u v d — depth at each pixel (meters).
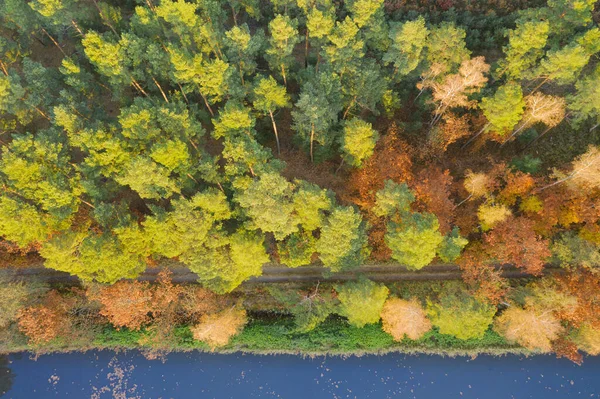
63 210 44.53
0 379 52.56
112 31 54.31
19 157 42.62
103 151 45.66
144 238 45.94
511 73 48.38
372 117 56.97
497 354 53.00
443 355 53.16
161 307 51.31
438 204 46.94
